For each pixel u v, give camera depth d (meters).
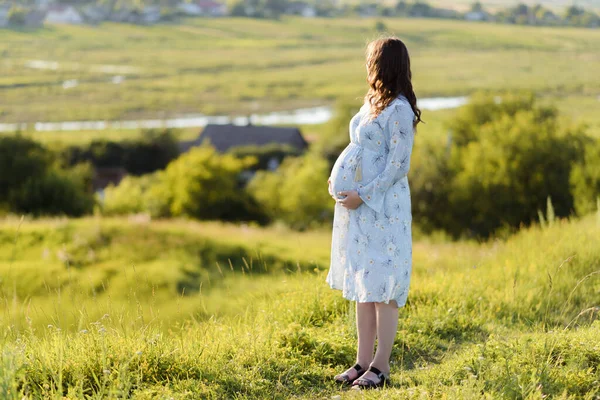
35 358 3.85
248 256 16.02
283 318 5.34
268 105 120.69
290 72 163.62
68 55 192.00
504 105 45.16
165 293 13.05
